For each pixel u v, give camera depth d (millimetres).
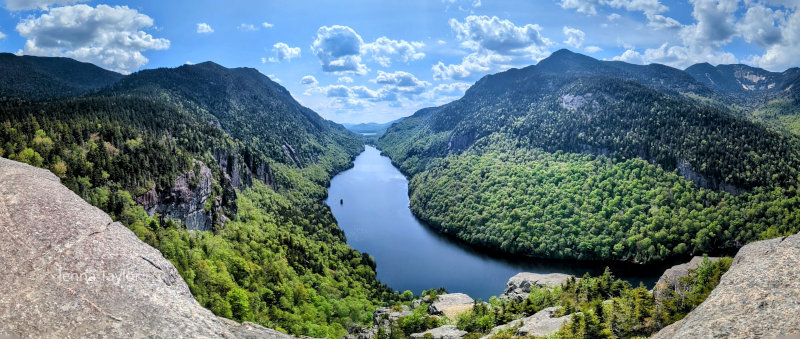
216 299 95000
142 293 18594
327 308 124688
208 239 137250
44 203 20406
